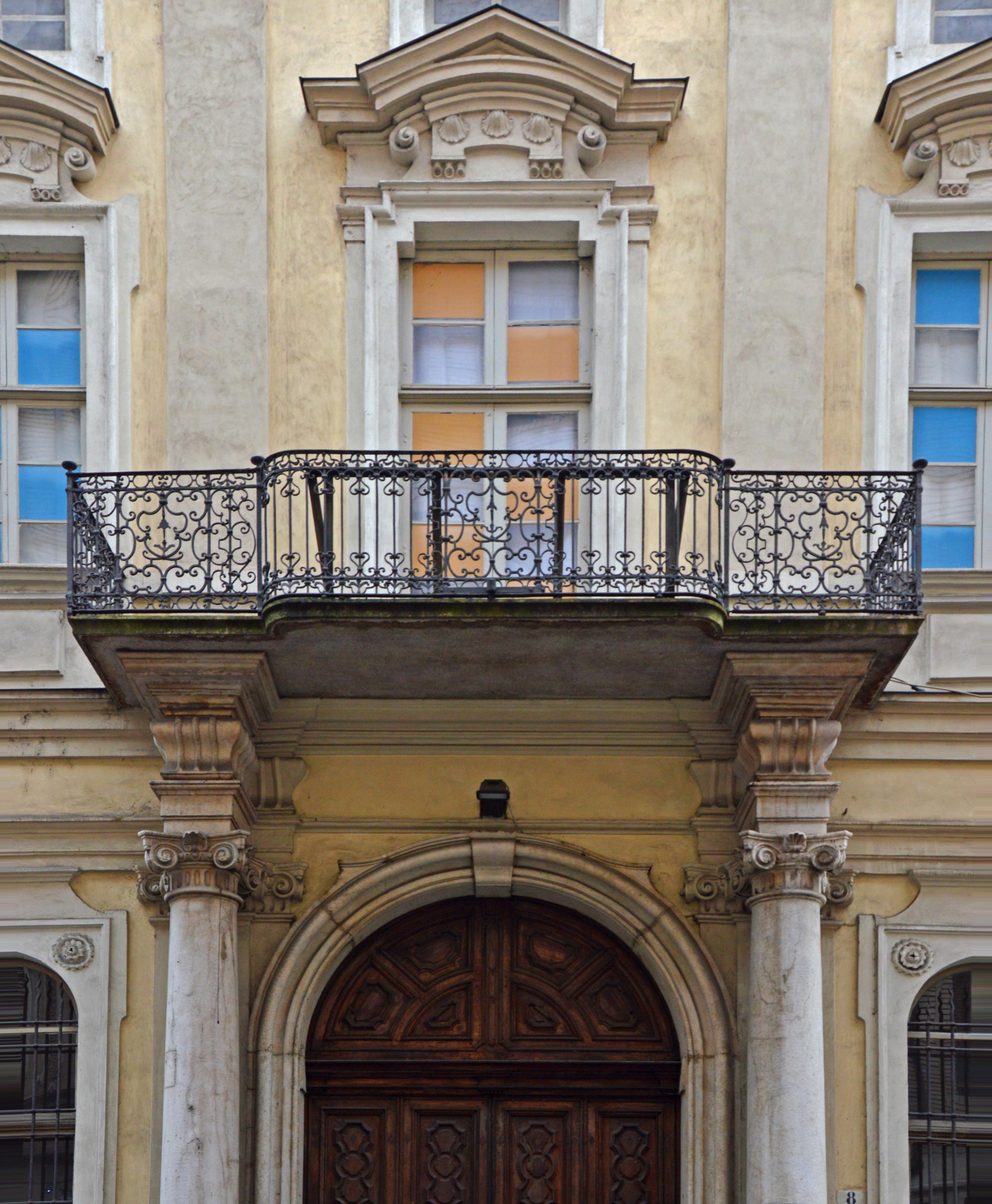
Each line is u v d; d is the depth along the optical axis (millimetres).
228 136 11633
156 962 10758
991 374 11688
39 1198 10641
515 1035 11055
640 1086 10945
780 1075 9953
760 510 10297
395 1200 10852
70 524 10258
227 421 11328
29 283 11797
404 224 11578
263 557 10180
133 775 11016
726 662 10266
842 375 11391
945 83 11477
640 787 11039
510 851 10906
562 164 11617
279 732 10961
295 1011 10703
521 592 9820
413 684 10766
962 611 11141
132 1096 10609
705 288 11508
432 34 11523
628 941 11008
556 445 11609
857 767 11008
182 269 11492
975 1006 10891
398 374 11508
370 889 10883
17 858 10883
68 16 11914
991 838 10906
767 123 11609
